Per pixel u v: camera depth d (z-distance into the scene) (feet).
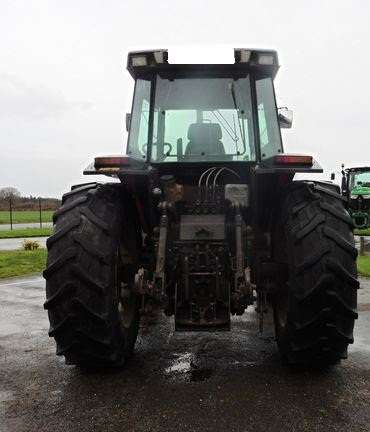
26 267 34.12
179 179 13.01
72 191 11.80
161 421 8.79
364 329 15.49
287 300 11.29
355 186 57.67
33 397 10.02
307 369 11.43
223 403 9.51
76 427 8.63
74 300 10.17
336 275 9.98
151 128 12.87
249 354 12.71
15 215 153.99
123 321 12.21
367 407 9.29
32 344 14.17
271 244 12.69
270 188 11.93
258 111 12.87
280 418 8.83
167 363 12.06
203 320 10.92
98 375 11.24
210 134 12.85
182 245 11.34
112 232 10.63
